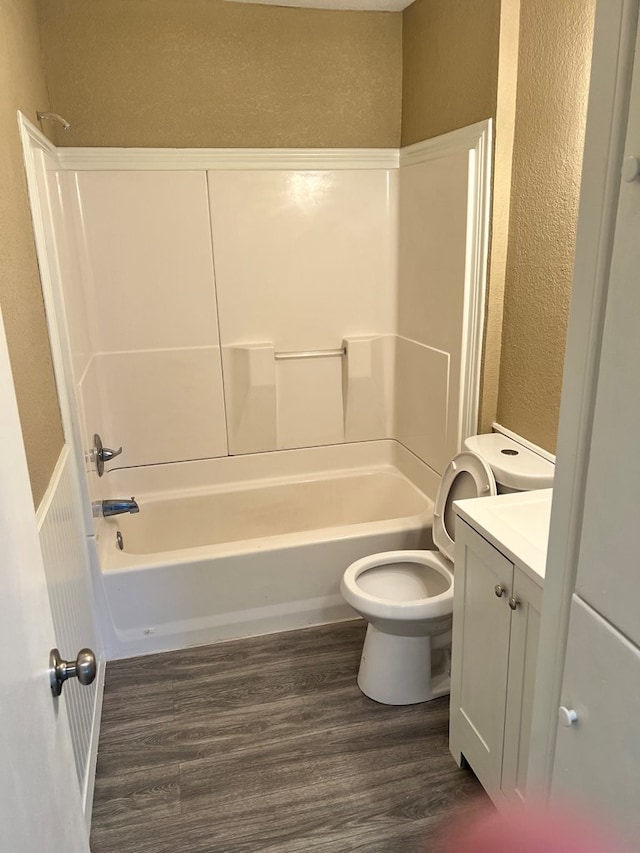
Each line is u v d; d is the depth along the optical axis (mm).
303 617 2592
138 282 2779
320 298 3000
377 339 3084
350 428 3199
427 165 2619
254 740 2025
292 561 2506
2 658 674
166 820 1756
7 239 1537
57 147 2566
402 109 2867
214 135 2723
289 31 2688
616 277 830
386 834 1705
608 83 818
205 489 3076
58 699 933
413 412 2992
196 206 2758
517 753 1535
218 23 2613
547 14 1943
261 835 1707
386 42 2789
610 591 894
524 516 1656
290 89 2750
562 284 2008
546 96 1989
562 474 993
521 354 2262
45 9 2441
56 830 849
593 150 861
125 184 2670
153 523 2973
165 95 2631
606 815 941
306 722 2098
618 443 849
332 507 3207
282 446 3145
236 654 2441
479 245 2318
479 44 2207
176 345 2889
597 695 943
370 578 2309
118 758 1964
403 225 2918
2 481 749
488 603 1617
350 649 2463
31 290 1777
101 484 2684
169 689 2262
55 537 1648
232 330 2936
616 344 839
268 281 2920
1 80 1636
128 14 2521
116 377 2855
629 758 880
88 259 2705
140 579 2365
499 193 2227
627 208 802
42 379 1786
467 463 2139
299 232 2896
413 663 2133
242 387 2990
